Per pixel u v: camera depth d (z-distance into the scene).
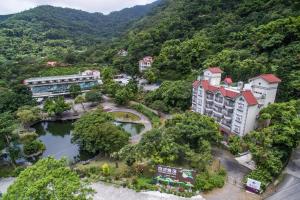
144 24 180.88
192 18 129.25
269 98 52.41
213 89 57.06
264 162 38.44
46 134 64.62
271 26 77.81
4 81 91.31
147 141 42.34
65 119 70.75
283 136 40.66
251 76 65.81
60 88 92.25
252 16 97.88
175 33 122.06
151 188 36.25
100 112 56.78
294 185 36.75
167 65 98.44
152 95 79.25
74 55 138.38
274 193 35.22
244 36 88.12
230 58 77.25
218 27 104.25
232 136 48.62
